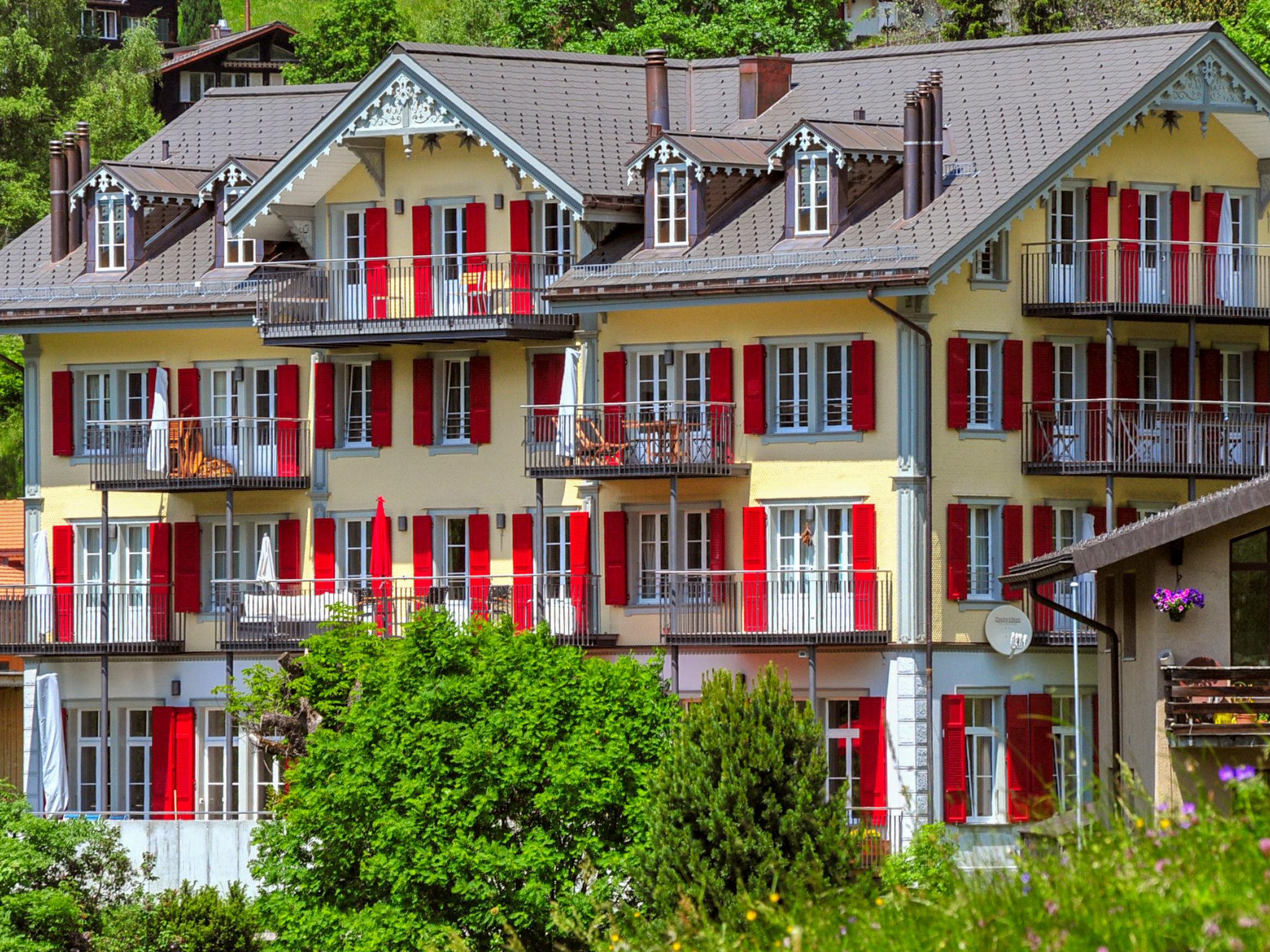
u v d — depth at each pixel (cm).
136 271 11519
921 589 9806
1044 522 10062
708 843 7331
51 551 11594
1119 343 10362
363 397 11075
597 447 10181
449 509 10819
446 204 10806
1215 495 7169
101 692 11225
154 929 8656
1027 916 3338
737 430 10150
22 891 8938
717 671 7594
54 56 18500
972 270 9950
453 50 10719
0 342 16925
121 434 11319
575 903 7875
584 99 10812
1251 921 3009
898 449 9812
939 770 9794
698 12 16675
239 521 11300
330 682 9338
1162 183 10356
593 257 10394
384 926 8081
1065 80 10219
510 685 8369
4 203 17338
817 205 9981
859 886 4041
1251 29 14638
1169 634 7238
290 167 10875
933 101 9844
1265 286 10525
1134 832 3606
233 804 11106
